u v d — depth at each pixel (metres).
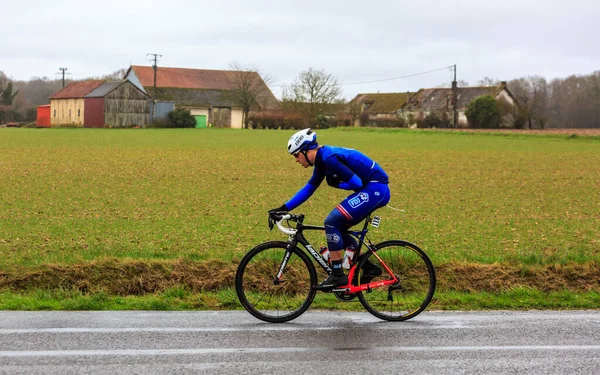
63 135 66.00
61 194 19.70
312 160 7.07
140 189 21.33
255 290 7.63
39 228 13.45
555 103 108.50
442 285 8.75
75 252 10.67
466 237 12.89
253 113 100.25
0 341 6.19
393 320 7.28
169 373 5.40
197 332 6.61
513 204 18.92
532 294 8.35
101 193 20.09
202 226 13.87
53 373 5.37
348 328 6.89
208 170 28.73
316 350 6.08
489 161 36.62
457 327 6.95
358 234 7.38
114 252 10.57
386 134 76.50
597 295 8.30
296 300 7.42
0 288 8.43
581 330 6.84
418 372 5.51
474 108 91.88
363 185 7.18
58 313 7.30
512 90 112.75
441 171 30.28
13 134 67.62
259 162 33.41
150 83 116.75
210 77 123.56
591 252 11.28
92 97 101.06
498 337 6.57
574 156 41.31
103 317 7.14
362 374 5.44
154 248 11.12
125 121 100.88
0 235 12.53
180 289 8.23
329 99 106.25
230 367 5.57
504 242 12.34
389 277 7.38
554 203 19.33
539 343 6.37
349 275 7.31
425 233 13.33
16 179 23.94
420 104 124.12
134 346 6.11
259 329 6.77
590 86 106.19
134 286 8.54
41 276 8.63
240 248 11.21
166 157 36.28
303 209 17.19
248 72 111.75
